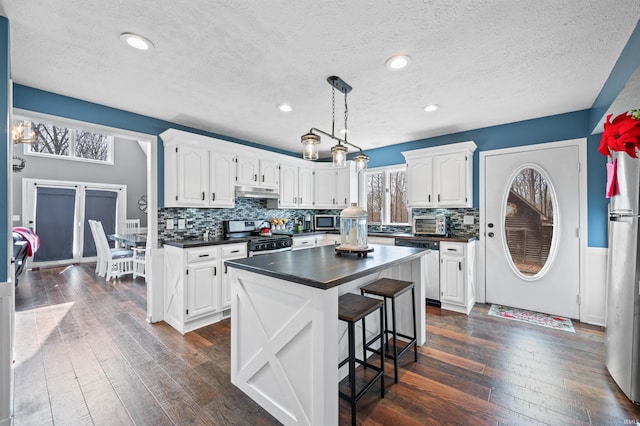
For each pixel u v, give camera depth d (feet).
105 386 6.23
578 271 9.81
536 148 10.46
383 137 12.99
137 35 5.53
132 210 24.03
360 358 7.30
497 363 7.11
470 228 12.01
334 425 4.74
